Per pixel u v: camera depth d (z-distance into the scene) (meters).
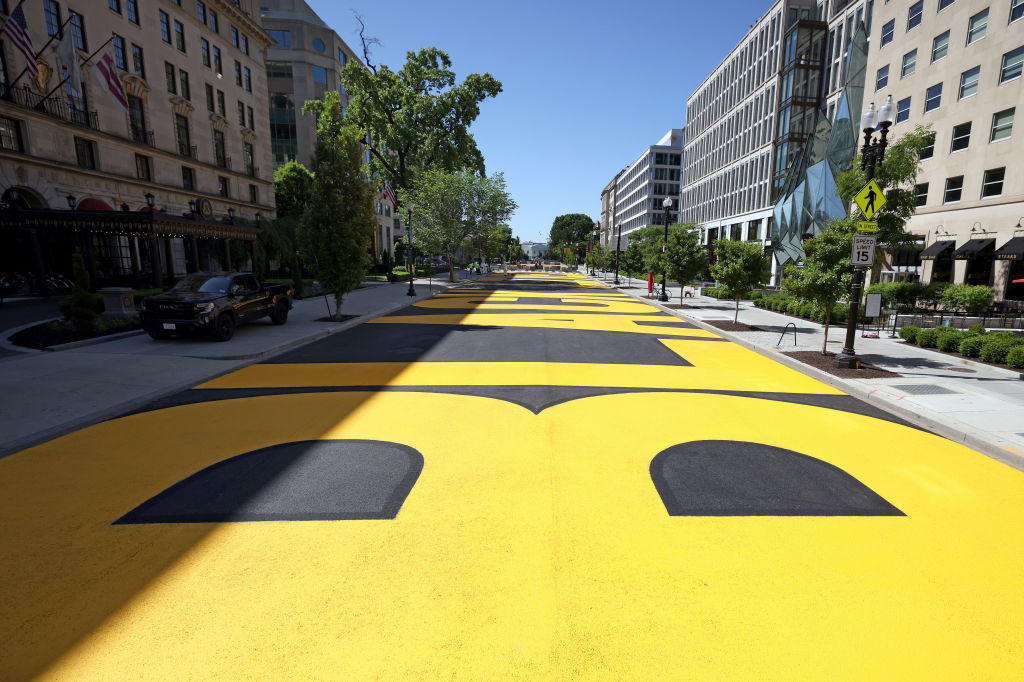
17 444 5.94
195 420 7.02
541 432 6.59
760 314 21.30
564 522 4.29
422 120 49.03
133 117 30.69
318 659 2.77
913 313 19.16
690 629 3.03
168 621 3.07
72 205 22.92
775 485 5.07
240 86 41.62
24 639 2.93
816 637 2.97
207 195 37.06
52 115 24.75
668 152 104.62
